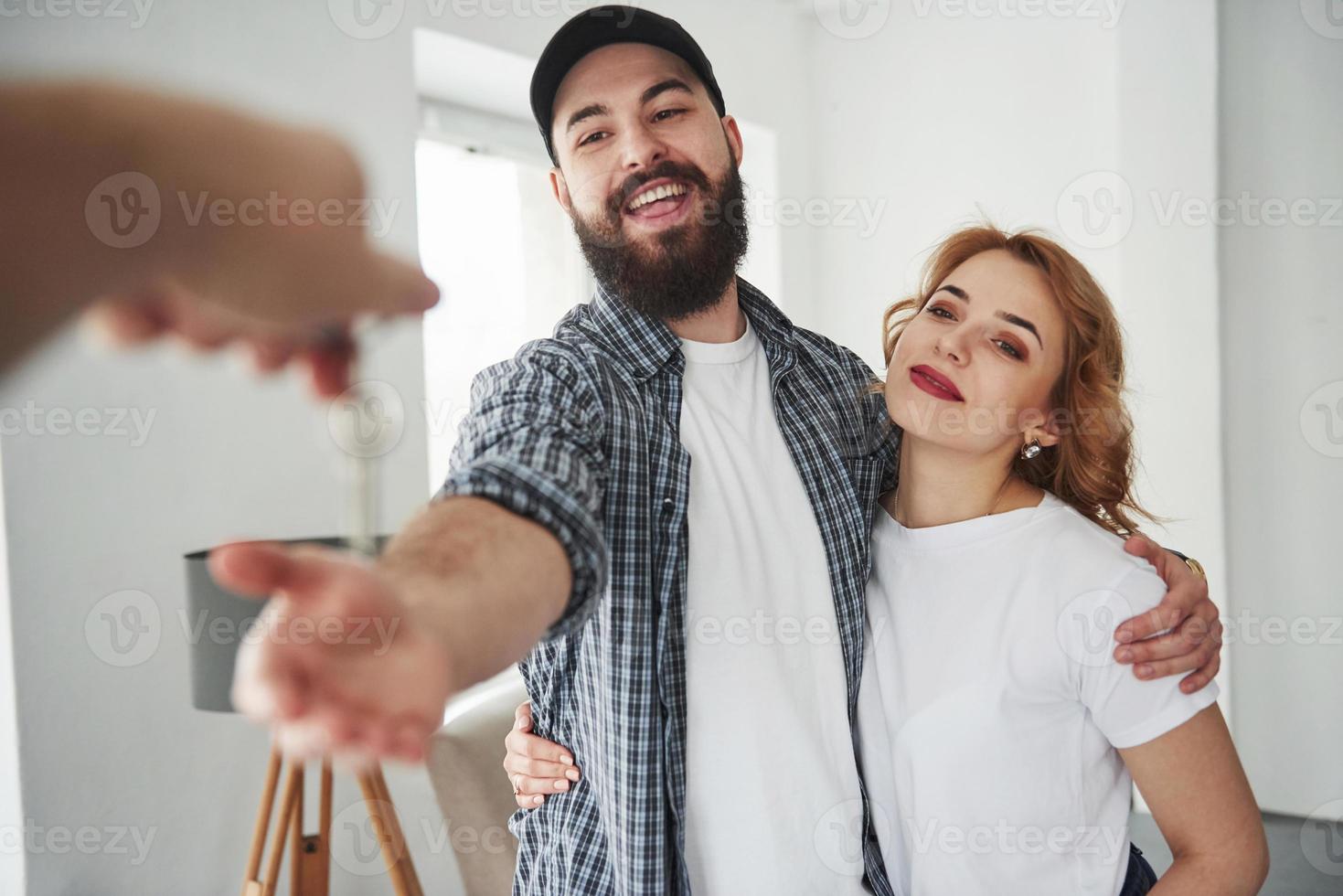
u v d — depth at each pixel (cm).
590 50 115
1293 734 311
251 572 34
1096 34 341
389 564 53
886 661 113
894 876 111
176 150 25
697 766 102
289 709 34
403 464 227
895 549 116
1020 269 109
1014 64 361
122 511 184
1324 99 301
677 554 99
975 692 103
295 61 213
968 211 376
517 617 55
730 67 357
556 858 108
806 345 130
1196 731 97
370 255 27
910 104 388
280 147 26
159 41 187
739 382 118
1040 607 102
